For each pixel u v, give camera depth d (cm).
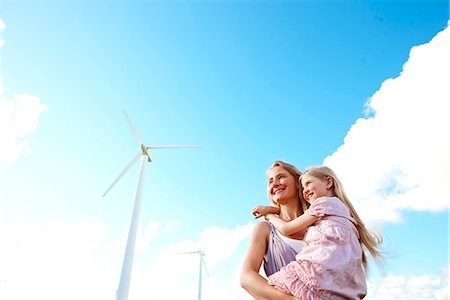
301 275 208
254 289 221
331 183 290
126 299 1650
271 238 267
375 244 272
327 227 236
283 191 301
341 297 202
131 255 1781
